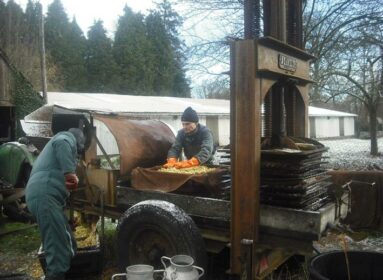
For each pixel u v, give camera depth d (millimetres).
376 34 8570
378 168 8609
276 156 3543
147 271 3037
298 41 4383
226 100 32281
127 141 4699
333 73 10414
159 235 3867
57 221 3844
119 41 45469
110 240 5242
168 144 5195
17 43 33969
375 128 18484
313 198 3639
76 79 45750
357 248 5027
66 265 3891
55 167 3934
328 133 37875
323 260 3082
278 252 3996
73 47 46594
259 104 3473
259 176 3500
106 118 4934
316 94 11633
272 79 3664
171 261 3137
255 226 3469
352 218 5562
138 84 41281
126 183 4812
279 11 3895
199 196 4195
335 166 12977
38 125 5906
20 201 7211
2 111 11047
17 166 6949
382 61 10609
